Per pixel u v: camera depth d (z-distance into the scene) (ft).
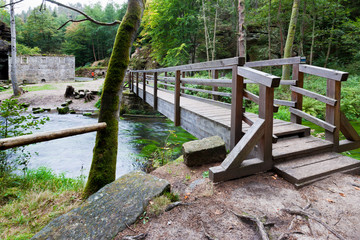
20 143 6.75
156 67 73.00
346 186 7.39
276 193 7.06
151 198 6.72
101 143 9.46
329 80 9.95
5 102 12.83
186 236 5.30
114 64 9.75
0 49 76.18
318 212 6.00
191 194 7.31
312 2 39.27
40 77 85.20
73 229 5.71
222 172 7.57
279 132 10.25
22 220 7.70
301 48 42.83
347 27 42.01
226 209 6.27
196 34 56.65
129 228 5.70
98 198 6.86
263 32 56.39
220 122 11.24
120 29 9.87
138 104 46.80
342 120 9.94
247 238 5.15
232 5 61.62
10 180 11.89
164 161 14.15
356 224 5.57
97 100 56.18
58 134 7.61
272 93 8.11
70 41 162.30
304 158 9.07
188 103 19.26
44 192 10.08
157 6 52.03
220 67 10.93
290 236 5.16
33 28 155.84
